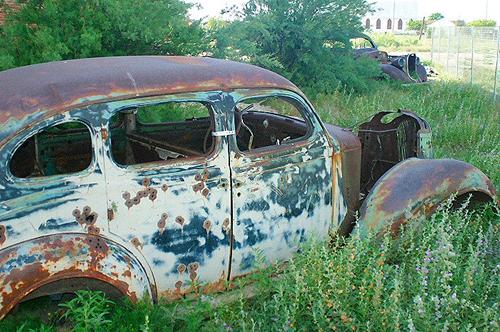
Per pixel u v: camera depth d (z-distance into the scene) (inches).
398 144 217.6
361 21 616.7
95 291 136.3
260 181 153.7
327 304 135.9
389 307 132.0
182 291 146.9
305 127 179.9
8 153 125.3
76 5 308.0
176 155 166.4
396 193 175.3
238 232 151.9
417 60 649.6
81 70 145.4
